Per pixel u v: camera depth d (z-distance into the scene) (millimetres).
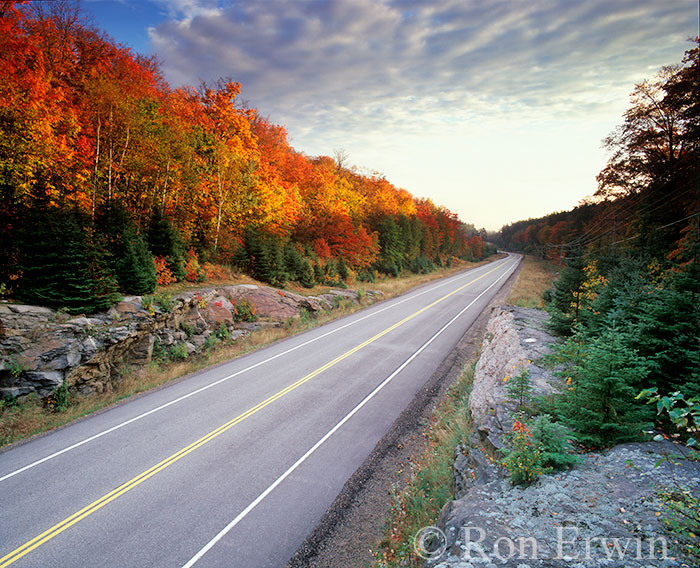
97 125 19219
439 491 8383
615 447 6883
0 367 11539
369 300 34469
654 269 16391
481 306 33469
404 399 14250
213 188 27438
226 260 27359
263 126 38688
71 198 16953
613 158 30016
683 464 6090
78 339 13570
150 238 21203
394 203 62531
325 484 9094
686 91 23281
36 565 6355
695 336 7359
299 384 15070
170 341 17406
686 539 4590
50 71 17828
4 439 10438
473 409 11594
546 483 6172
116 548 6816
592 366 7016
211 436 10898
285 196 33000
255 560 6824
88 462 9383
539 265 82250
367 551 7242
